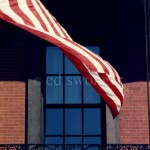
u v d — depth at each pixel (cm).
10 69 1160
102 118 1162
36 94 1137
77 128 1164
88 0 1184
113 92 859
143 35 1179
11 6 841
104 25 1184
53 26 861
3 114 1136
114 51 1170
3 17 833
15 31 1179
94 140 1155
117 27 1183
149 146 1100
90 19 1184
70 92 1175
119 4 1184
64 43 820
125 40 1178
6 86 1150
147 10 1163
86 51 840
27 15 844
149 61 1159
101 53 1183
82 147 1043
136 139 1127
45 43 1188
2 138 1123
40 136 1129
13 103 1142
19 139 1124
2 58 1166
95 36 1188
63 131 1161
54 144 1044
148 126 1133
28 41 1163
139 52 1172
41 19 852
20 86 1151
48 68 1180
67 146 1049
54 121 1165
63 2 1180
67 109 1170
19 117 1135
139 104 1144
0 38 1176
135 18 1191
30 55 1155
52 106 1168
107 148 1092
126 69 1161
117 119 1127
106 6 1187
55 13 1180
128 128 1132
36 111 1130
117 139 1119
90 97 1173
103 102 1170
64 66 1182
